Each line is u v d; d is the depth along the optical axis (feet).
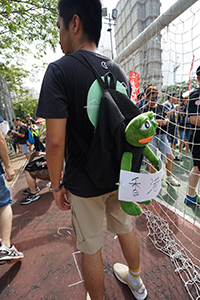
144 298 3.88
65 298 4.09
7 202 5.18
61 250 5.57
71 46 2.93
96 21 2.76
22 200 9.09
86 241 2.86
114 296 4.03
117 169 2.64
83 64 2.49
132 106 2.64
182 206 7.39
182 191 8.71
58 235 6.31
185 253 4.85
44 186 11.06
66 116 2.42
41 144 17.75
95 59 2.68
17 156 22.74
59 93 2.35
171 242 5.41
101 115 2.44
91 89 2.49
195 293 3.99
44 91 2.38
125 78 3.16
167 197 8.27
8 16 22.16
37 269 4.93
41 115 2.39
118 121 2.38
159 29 5.62
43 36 24.49
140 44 6.80
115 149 2.52
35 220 7.41
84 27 2.73
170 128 12.35
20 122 16.37
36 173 8.95
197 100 6.06
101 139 2.41
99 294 3.00
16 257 4.87
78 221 2.85
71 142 2.76
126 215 3.41
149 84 8.00
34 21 23.29
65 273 4.73
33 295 4.23
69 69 2.39
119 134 2.40
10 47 26.30
